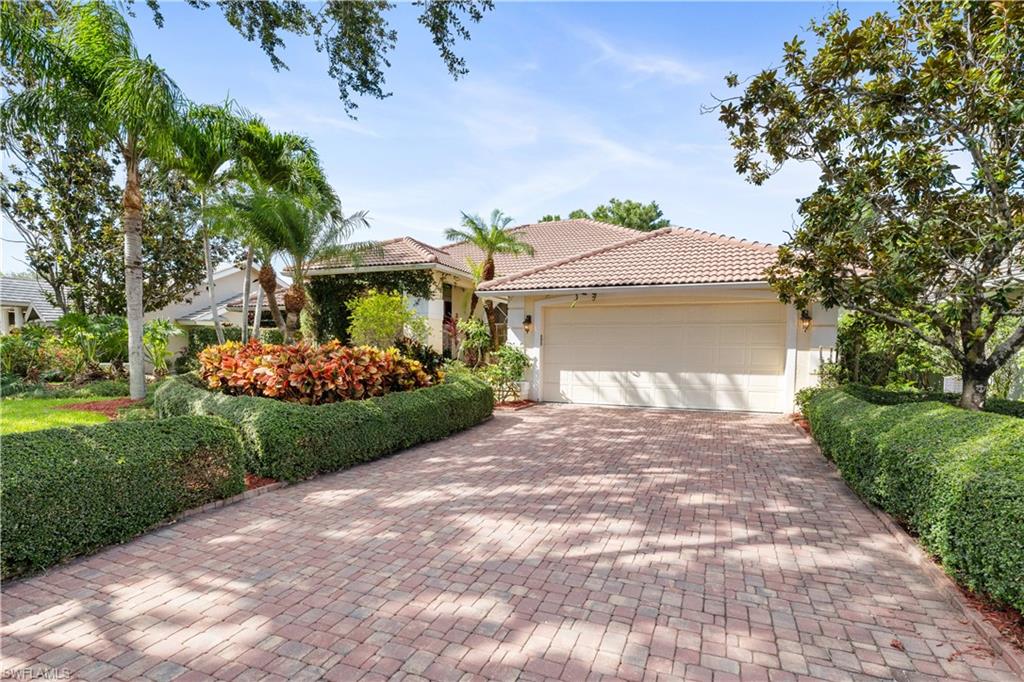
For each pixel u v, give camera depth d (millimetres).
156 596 3717
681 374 13250
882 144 6758
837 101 6668
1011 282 5984
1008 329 10555
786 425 10844
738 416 12039
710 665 2986
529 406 13656
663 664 2992
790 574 4125
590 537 4848
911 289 6543
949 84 5918
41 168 20062
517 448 8672
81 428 4855
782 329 12336
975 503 3467
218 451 5629
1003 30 5316
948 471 3875
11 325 28438
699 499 5984
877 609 3604
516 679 2857
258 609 3553
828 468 7402
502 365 14203
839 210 6676
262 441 6398
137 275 12000
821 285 7316
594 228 24453
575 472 7148
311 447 6672
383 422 7875
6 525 3807
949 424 4938
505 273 20625
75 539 4242
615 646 3158
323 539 4762
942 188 6797
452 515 5410
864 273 9352
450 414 9648
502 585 3908
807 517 5406
